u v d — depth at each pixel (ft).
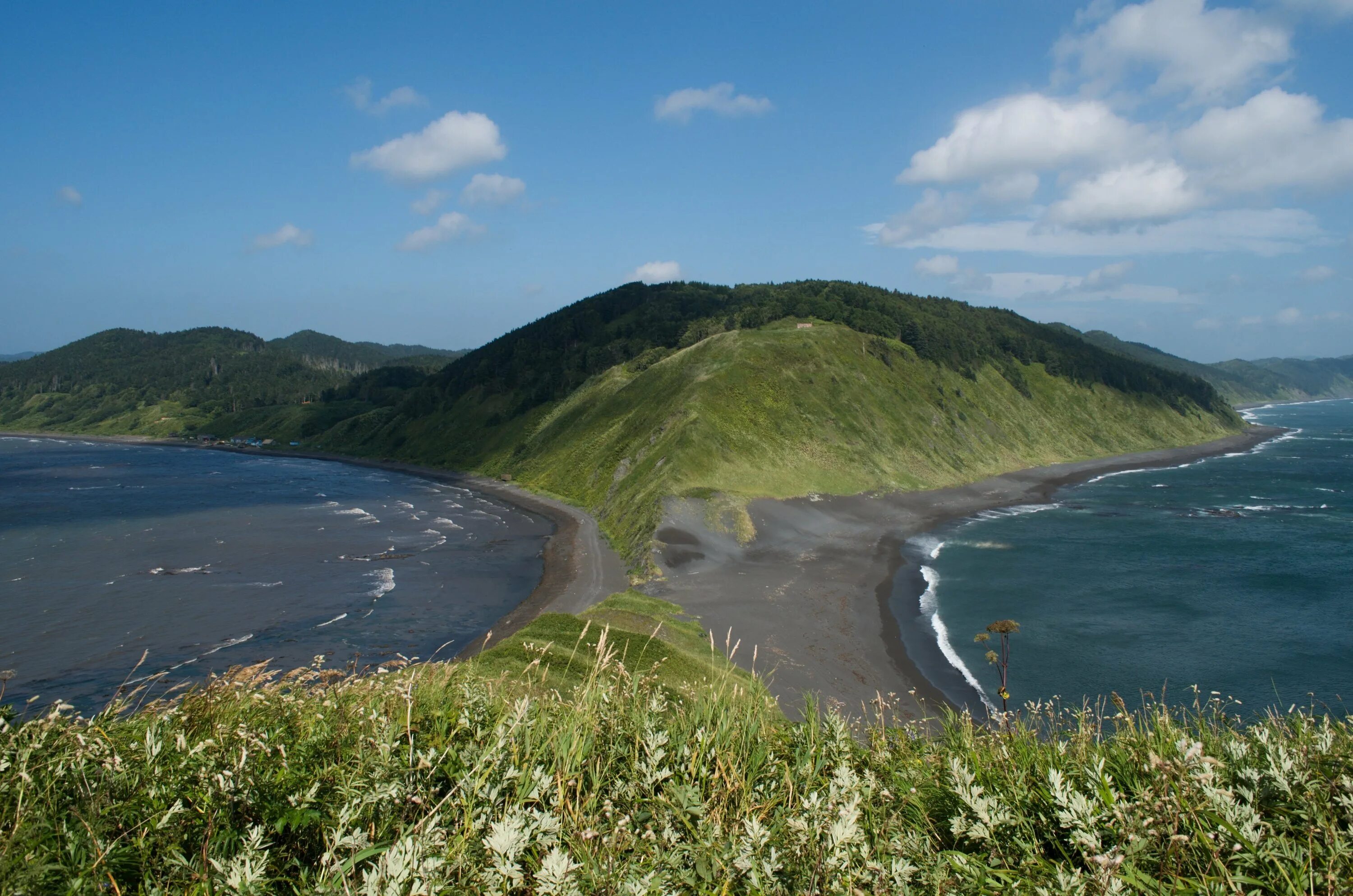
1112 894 11.93
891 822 15.61
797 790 17.17
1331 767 16.52
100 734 16.15
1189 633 118.62
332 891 11.18
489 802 14.37
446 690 20.70
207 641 127.34
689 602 139.13
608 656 22.66
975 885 13.39
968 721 23.99
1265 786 15.64
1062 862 13.99
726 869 13.24
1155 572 156.35
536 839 13.01
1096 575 155.02
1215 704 23.99
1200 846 13.56
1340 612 127.95
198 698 20.04
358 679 23.15
